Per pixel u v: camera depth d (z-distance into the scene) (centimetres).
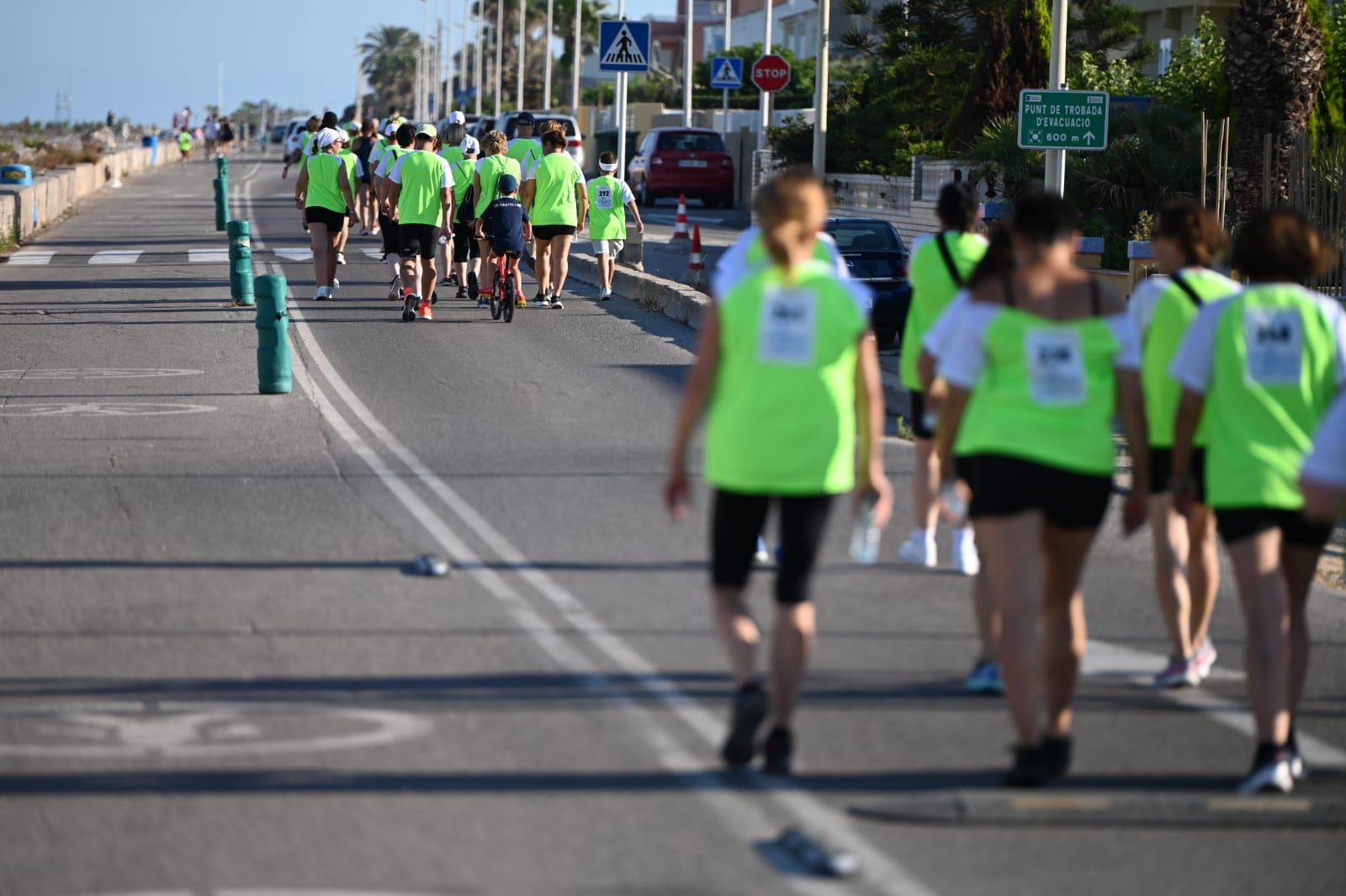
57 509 3189
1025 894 1512
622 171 9819
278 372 4594
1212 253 2117
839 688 2141
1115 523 3188
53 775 1812
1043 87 8825
